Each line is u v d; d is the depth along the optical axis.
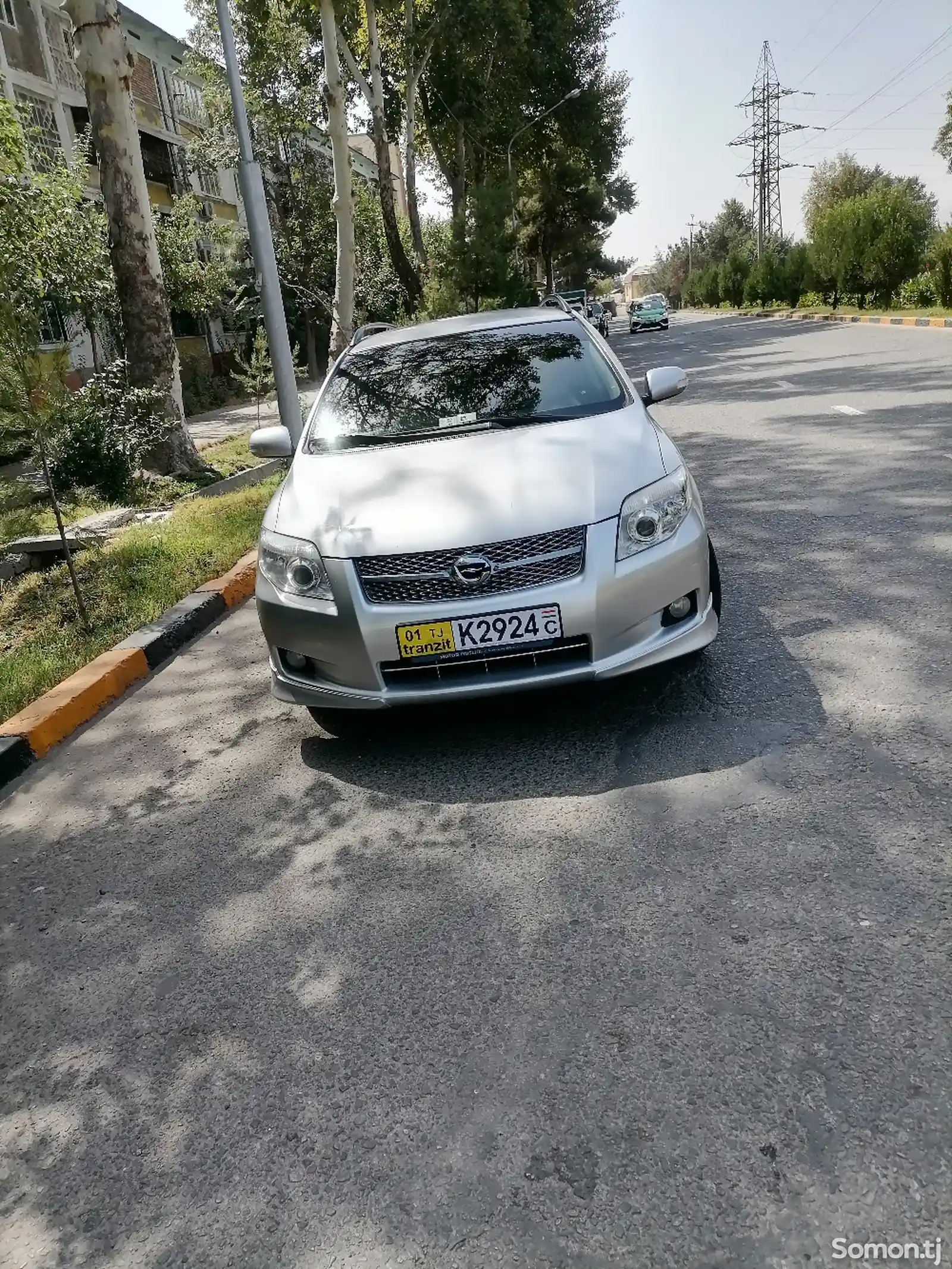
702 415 11.89
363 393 4.74
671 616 3.57
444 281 27.38
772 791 3.06
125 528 9.18
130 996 2.65
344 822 3.39
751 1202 1.72
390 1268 1.72
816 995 2.19
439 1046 2.24
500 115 34.59
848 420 9.90
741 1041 2.09
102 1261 1.86
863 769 3.10
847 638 4.18
